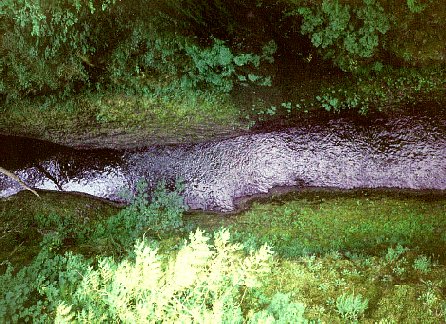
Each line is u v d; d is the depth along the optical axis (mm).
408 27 7121
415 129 7820
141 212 8047
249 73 8000
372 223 7348
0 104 7992
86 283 5254
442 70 7414
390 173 7836
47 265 6008
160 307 4789
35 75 7520
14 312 5145
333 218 7594
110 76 7648
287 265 6109
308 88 8148
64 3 6832
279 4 7605
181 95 7879
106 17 7117
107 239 7277
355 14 7203
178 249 6711
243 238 7352
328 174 8062
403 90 7762
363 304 5207
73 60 7391
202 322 4664
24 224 7980
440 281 5535
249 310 5203
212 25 7535
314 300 5516
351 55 7680
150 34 7316
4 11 6738
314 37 7598
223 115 8109
